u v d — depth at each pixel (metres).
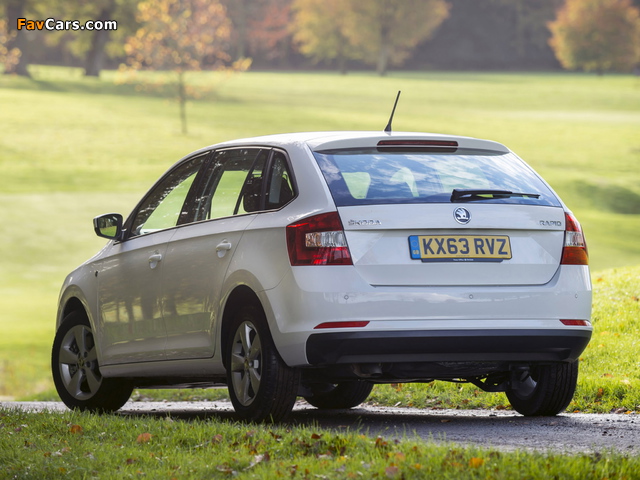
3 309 108.06
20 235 145.00
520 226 20.36
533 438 19.20
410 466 14.84
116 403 26.70
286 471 15.34
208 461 16.56
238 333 21.30
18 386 78.94
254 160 22.31
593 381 26.50
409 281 19.58
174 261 23.31
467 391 28.78
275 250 20.14
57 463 16.94
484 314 19.84
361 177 20.34
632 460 14.90
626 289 41.66
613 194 181.38
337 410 27.80
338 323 19.20
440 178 20.67
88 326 26.86
